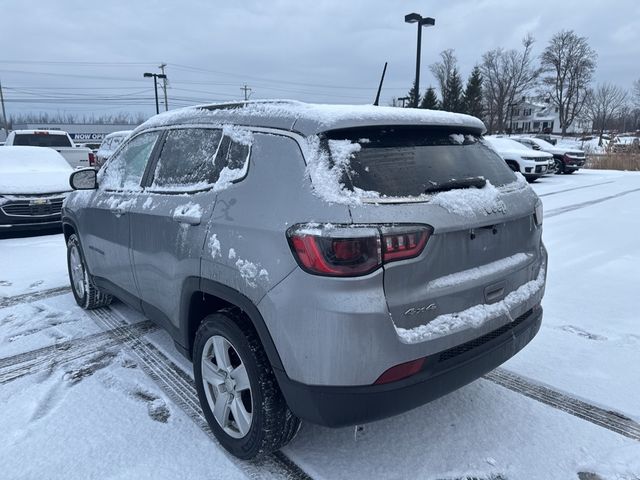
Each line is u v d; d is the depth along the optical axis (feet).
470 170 8.66
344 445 9.09
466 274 7.89
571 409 10.14
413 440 9.21
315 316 6.92
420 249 7.15
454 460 8.66
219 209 8.62
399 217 7.06
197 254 8.87
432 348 7.30
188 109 11.24
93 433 9.47
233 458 8.77
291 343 7.19
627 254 22.25
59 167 33.35
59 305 16.57
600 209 34.91
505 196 8.77
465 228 7.67
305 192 7.32
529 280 9.49
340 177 7.22
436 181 7.83
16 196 27.40
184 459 8.75
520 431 9.44
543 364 12.01
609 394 10.66
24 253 24.31
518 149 58.49
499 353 8.44
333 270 6.82
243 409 8.46
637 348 12.78
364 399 7.00
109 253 12.96
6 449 9.00
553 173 64.54
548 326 14.30
